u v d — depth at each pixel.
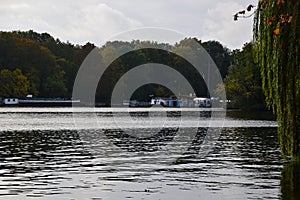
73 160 33.75
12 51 153.00
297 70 23.14
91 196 22.36
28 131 60.38
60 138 51.03
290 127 23.78
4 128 65.00
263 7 22.98
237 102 107.50
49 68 154.62
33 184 24.84
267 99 24.30
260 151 39.53
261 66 24.20
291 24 22.95
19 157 35.06
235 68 112.12
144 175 27.84
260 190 23.67
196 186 24.75
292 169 29.92
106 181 25.91
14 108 137.38
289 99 23.45
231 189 23.98
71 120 83.88
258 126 71.25
